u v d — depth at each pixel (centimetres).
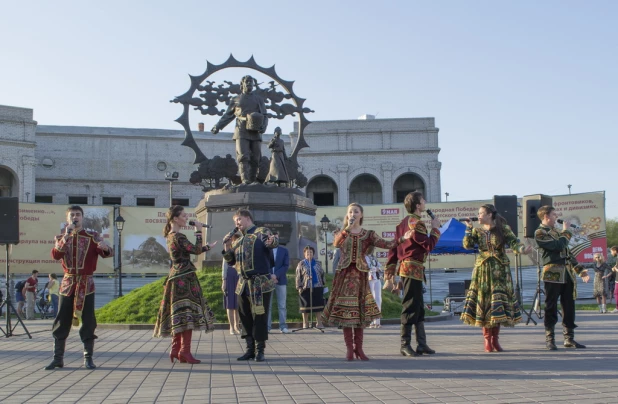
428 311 1659
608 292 2322
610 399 505
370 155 5744
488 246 852
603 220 3091
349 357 782
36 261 3281
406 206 839
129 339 1141
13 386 638
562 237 877
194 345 1009
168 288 797
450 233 2127
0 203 1290
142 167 5616
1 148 4950
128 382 652
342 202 5691
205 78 1811
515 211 1355
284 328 1266
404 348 823
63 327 777
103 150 5562
